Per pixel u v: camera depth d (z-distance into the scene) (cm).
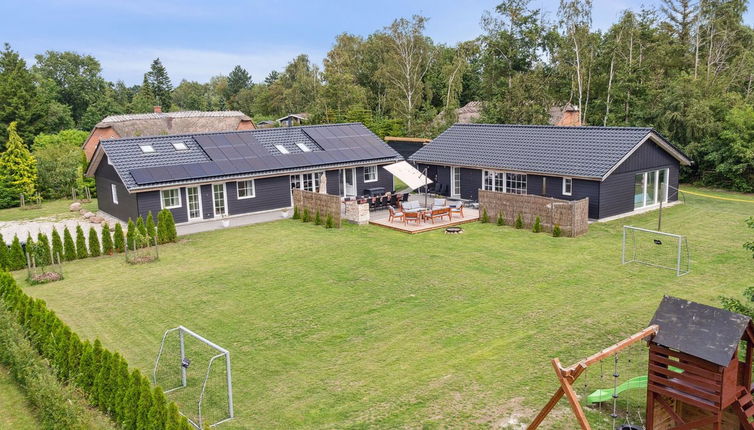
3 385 1308
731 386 898
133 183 2708
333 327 1523
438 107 7119
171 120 5638
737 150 3384
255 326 1551
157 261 2242
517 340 1395
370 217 2894
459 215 2872
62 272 2141
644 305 1602
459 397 1137
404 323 1531
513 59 5547
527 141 3114
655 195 2953
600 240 2341
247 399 1168
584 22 4750
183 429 917
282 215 2977
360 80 7450
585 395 1136
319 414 1098
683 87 3812
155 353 1405
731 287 1731
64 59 8894
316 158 3272
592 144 2828
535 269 1970
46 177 3841
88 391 1164
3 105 5912
